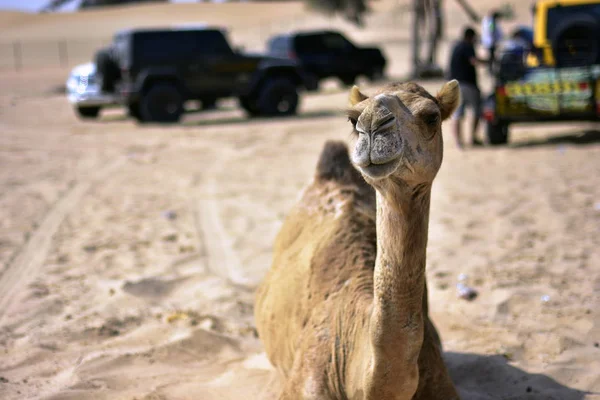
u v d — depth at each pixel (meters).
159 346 5.67
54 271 7.68
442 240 8.39
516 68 13.72
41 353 5.59
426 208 3.15
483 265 7.43
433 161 3.04
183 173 13.14
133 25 71.75
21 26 74.88
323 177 5.26
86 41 62.22
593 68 13.52
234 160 14.38
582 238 8.12
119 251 8.40
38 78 37.41
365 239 4.58
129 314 6.44
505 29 42.59
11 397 4.85
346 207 4.84
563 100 13.36
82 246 8.58
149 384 5.07
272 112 21.36
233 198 11.08
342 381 3.81
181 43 20.41
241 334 6.03
